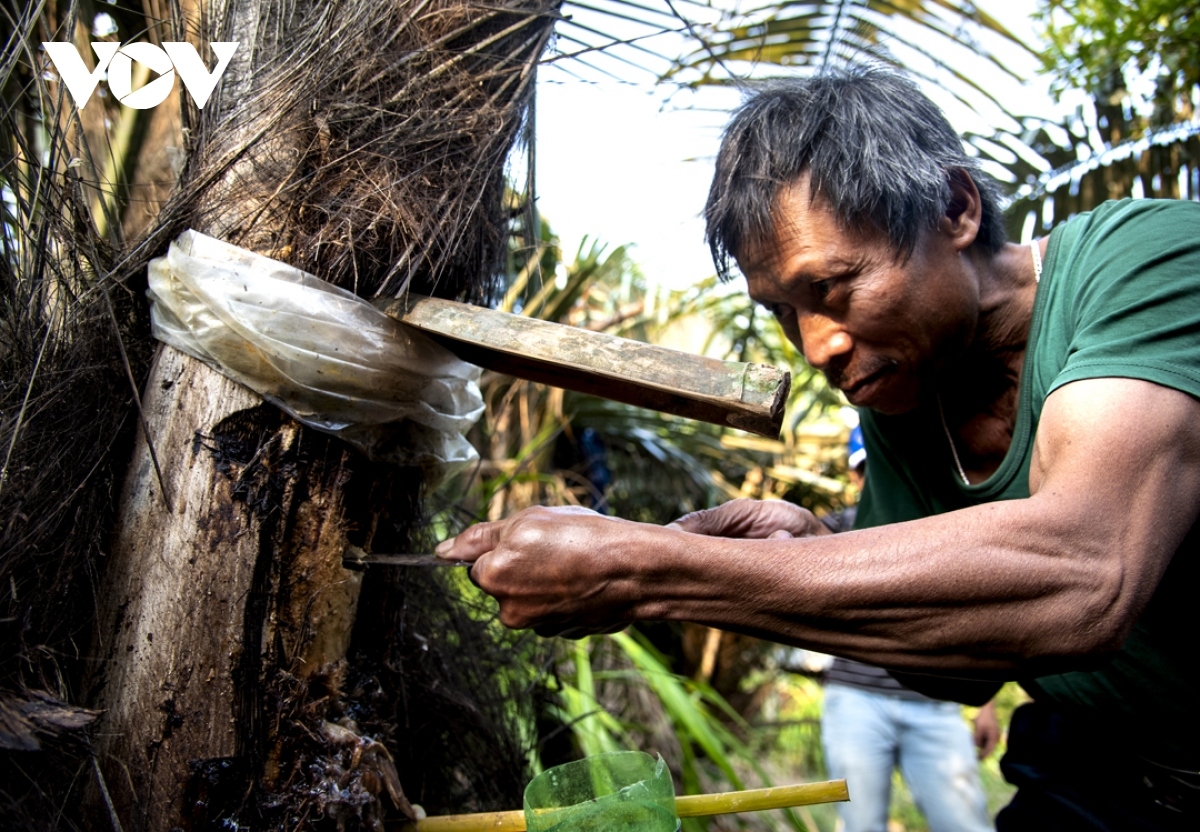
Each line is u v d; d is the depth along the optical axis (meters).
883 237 0.76
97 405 0.74
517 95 0.88
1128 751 0.95
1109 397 0.64
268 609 0.71
